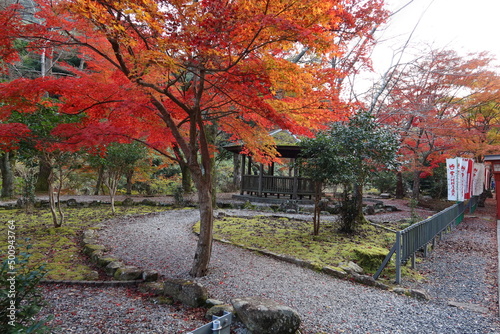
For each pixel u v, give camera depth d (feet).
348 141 27.61
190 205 48.08
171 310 12.62
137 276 16.24
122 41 12.52
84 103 16.88
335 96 18.15
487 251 28.71
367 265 21.66
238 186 76.84
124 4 11.59
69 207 42.19
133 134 17.69
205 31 11.67
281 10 11.89
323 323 12.30
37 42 14.94
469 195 45.03
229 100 17.03
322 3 11.84
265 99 16.97
